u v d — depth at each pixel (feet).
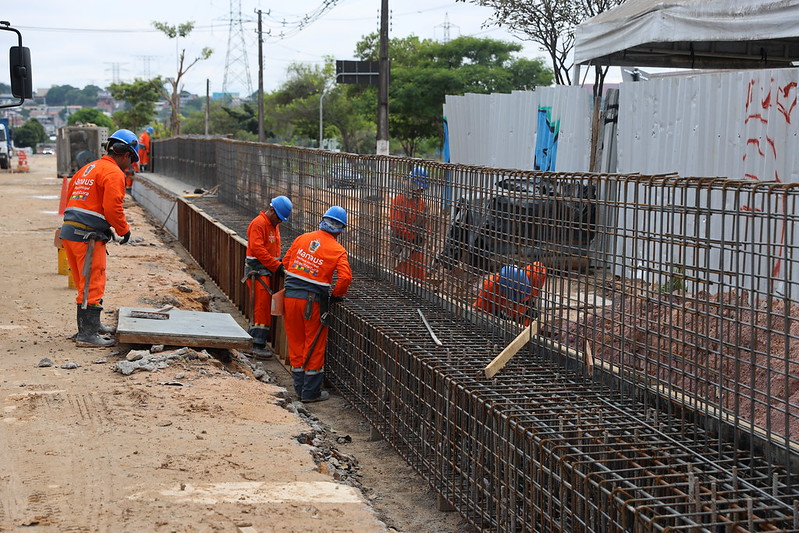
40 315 32.17
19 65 35.73
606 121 40.81
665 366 18.04
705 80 32.48
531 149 46.68
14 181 121.19
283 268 31.94
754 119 30.25
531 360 21.49
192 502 15.99
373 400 25.44
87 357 26.27
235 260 41.75
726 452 15.79
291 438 20.21
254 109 272.92
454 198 25.63
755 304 18.61
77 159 107.45
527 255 21.71
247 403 22.63
